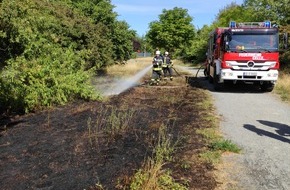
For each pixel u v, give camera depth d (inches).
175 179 196.9
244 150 252.4
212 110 394.9
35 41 504.1
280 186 192.2
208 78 759.7
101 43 1081.4
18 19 504.7
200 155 237.0
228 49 527.8
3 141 301.6
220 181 198.4
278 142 273.1
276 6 932.6
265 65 525.7
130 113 371.6
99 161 231.8
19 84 436.5
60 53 520.1
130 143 266.1
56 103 460.8
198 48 1684.3
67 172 217.2
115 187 188.7
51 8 927.0
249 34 529.7
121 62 1418.6
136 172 202.8
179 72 1061.8
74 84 480.7
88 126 324.8
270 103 450.6
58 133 314.8
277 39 529.0
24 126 355.3
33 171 223.9
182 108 402.6
